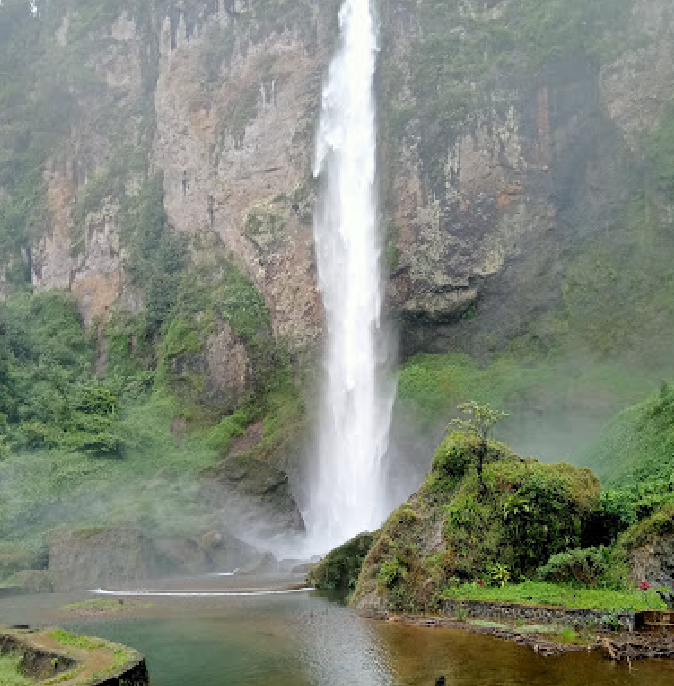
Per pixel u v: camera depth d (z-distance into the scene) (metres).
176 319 47.22
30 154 58.44
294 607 17.92
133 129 54.97
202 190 49.84
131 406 44.56
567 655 11.33
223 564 29.02
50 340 48.94
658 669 10.44
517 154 42.12
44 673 11.49
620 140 40.81
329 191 46.28
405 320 42.84
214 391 44.16
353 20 48.94
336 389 43.34
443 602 15.31
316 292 45.19
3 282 55.31
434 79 44.62
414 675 10.67
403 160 44.12
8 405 40.12
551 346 39.06
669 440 21.47
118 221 52.41
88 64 58.12
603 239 39.97
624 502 16.33
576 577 15.00
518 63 43.28
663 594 13.44
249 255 46.59
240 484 34.03
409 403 40.22
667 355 35.28
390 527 17.92
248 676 11.26
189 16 54.03
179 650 13.47
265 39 50.72
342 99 47.66
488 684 10.00
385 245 43.62
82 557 27.08
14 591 24.81
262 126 48.88
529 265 41.12
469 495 17.06
